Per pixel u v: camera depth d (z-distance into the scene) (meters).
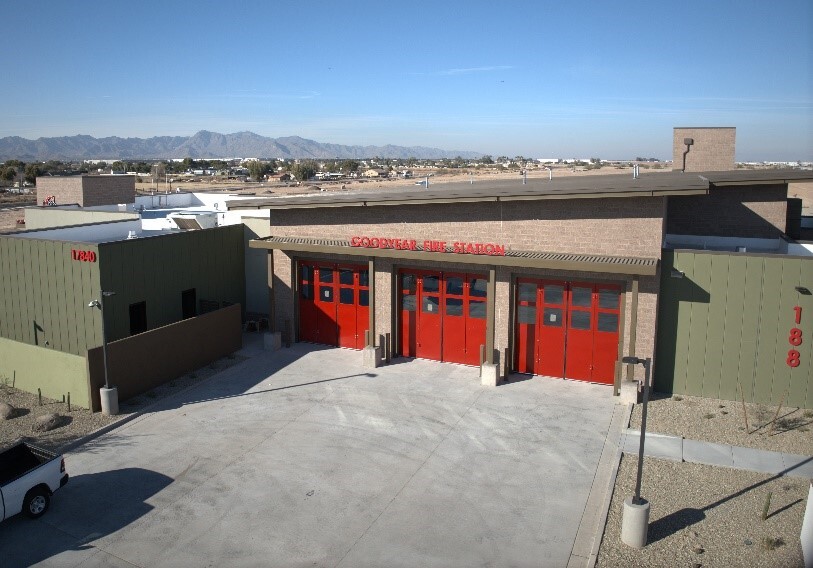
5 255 23.11
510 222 20.98
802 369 18.61
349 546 12.59
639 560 11.88
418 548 12.51
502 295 21.22
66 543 12.76
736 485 14.41
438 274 22.78
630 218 19.39
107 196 47.31
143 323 23.14
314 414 18.78
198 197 45.91
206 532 13.09
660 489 14.30
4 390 20.58
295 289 25.11
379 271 23.14
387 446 16.75
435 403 19.45
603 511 13.49
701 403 19.27
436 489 14.66
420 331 23.39
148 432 17.69
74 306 21.80
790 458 15.63
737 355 19.25
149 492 14.60
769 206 25.38
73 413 18.83
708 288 19.23
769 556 11.83
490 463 15.80
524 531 13.03
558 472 15.33
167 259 23.92
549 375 21.45
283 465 15.80
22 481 13.20
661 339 19.97
